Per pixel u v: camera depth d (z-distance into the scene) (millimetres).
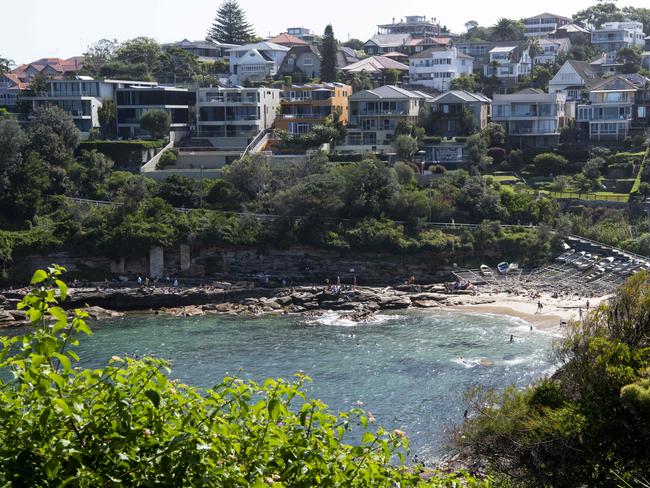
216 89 132500
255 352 69625
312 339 74000
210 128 132875
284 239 98312
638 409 26094
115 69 157750
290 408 52438
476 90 156875
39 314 14250
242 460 14805
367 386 59094
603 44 192000
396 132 127000
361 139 129625
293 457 15094
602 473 27094
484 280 94375
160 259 97688
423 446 46344
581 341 32812
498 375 61000
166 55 171750
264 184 107812
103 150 119250
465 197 104750
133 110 130625
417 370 62938
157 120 125312
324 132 124438
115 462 13766
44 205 102500
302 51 171125
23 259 94812
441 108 134125
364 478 15961
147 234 96312
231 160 121875
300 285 95000
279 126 132125
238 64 175125
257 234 98562
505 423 29547
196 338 75062
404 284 94312
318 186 99625
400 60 181750
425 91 157500
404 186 107875
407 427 50094
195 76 161000
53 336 14148
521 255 97875
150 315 85812
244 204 105250
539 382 34000
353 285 94812
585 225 101188
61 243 95812
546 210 104125
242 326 79875
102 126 132500
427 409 53500
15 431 13609
